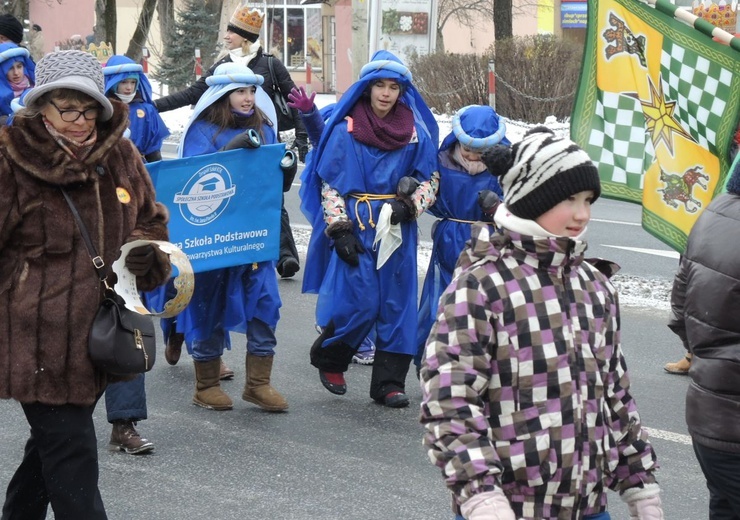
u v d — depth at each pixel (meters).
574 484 3.16
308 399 7.38
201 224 6.79
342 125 7.04
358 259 7.00
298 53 40.72
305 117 7.32
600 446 3.23
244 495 5.67
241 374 8.01
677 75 6.83
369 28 19.34
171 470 6.02
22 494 4.50
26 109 4.25
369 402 7.33
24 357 4.16
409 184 6.94
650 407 7.26
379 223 6.91
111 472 5.98
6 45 9.50
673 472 6.10
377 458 6.25
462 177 7.15
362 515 5.42
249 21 10.54
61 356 4.18
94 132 4.33
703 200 6.86
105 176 4.36
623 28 6.95
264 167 6.98
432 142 7.19
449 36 38.75
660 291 10.80
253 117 7.23
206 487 5.77
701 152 6.84
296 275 11.37
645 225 7.01
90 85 4.19
